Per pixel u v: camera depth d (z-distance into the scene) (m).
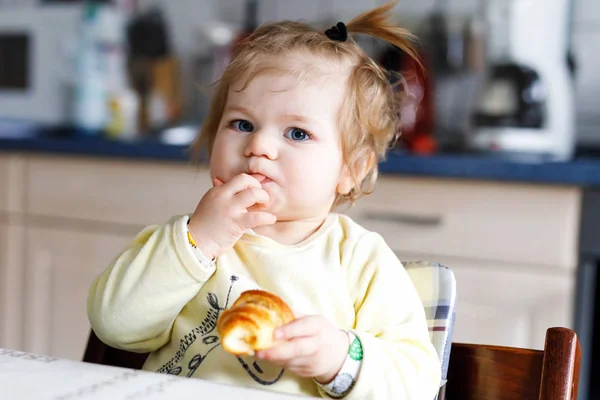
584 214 1.59
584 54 2.21
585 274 1.59
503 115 1.94
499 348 0.82
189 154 1.63
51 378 0.58
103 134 2.40
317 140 0.85
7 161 2.07
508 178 1.61
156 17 2.54
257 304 0.61
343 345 0.69
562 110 1.94
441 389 0.81
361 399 0.71
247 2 2.50
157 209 1.94
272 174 0.83
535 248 1.62
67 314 2.04
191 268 0.77
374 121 0.93
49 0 2.61
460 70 2.22
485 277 1.65
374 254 0.86
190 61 2.55
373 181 0.98
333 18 2.42
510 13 1.97
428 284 0.88
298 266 0.83
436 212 1.69
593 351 1.60
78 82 2.38
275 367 0.78
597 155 2.02
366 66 0.92
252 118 0.85
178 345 0.83
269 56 0.86
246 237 0.85
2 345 2.10
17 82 2.43
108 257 1.99
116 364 0.88
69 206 2.02
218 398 0.55
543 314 1.61
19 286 2.07
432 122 2.08
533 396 0.79
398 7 2.34
